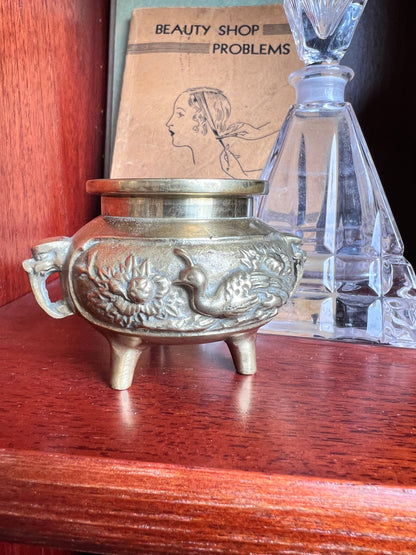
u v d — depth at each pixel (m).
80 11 0.78
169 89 0.77
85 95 0.81
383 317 0.53
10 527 0.31
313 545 0.29
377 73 0.81
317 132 0.55
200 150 0.75
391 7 0.78
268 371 0.45
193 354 0.49
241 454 0.32
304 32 0.55
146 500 0.30
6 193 0.61
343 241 0.54
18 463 0.31
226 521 0.29
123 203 0.39
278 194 0.56
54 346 0.51
